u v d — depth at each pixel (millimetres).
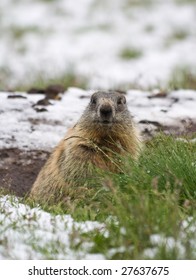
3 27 39281
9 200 11945
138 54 33375
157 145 13203
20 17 41062
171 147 12141
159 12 41062
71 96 19281
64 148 13242
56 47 35250
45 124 17016
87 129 13070
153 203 10102
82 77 25266
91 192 11547
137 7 42438
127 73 29781
